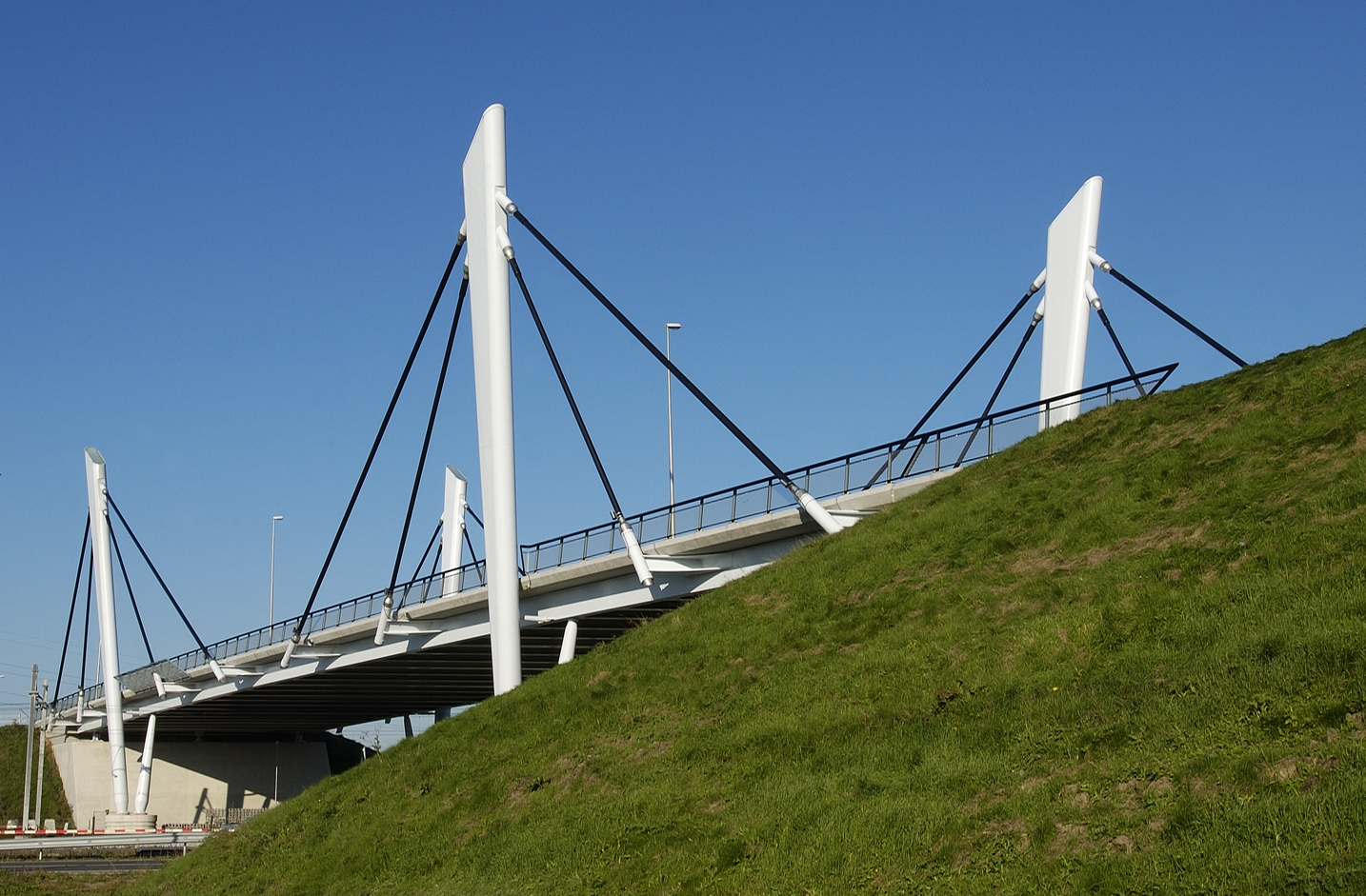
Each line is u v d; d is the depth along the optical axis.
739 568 36.56
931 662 20.14
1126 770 14.12
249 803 93.88
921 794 15.98
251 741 96.81
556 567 41.56
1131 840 12.83
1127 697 15.95
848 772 17.56
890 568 25.98
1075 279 39.22
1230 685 14.83
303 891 24.14
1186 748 14.08
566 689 28.12
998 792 15.23
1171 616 17.56
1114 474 25.19
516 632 38.53
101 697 84.06
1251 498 20.64
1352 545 16.88
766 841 16.61
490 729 27.91
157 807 89.69
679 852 17.53
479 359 40.97
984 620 21.05
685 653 26.75
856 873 14.74
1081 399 33.75
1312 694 13.87
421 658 53.12
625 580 39.88
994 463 30.69
